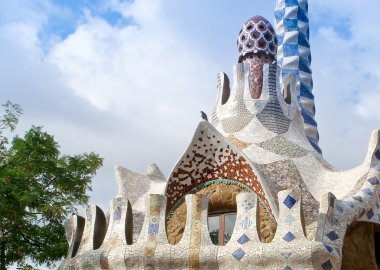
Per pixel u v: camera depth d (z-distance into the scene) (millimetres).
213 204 16297
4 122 21031
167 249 14672
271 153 17406
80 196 23031
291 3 24938
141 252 14781
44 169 22484
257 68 19125
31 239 22297
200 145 16375
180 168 16516
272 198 15641
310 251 13828
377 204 16094
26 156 22344
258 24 19641
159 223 15055
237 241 14391
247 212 14641
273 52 19641
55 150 22766
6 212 20594
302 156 17641
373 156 16594
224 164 16344
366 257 16234
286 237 14133
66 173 22969
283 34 24562
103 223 16484
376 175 16281
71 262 16047
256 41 19469
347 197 15719
